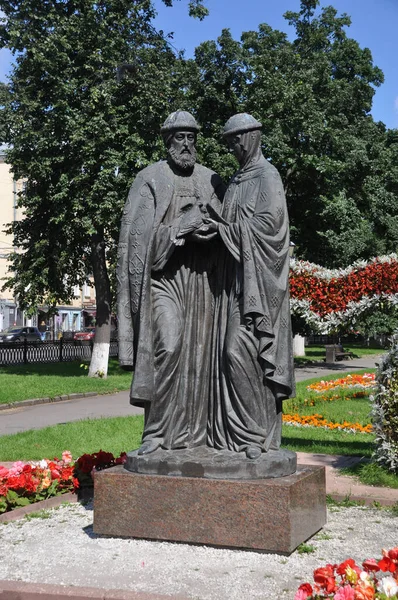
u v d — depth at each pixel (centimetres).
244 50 2305
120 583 407
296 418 1179
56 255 2114
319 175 2520
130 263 526
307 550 466
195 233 514
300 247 2706
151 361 510
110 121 1945
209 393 521
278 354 499
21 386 1847
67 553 470
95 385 1942
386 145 3422
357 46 3094
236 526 458
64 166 1986
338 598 321
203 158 2133
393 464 729
